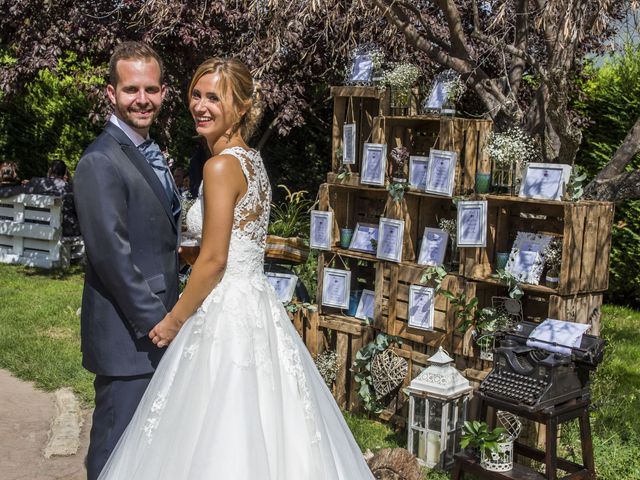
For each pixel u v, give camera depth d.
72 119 11.35
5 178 10.05
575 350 3.51
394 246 4.55
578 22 4.38
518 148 4.11
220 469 2.43
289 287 4.90
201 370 2.65
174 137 10.87
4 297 7.68
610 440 4.36
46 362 5.51
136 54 2.94
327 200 5.01
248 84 2.84
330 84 8.79
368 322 4.80
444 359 4.09
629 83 8.15
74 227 9.80
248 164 2.78
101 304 2.96
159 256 2.99
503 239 4.32
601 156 8.37
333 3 6.06
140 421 2.74
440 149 4.32
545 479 3.52
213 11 7.48
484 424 3.64
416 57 6.77
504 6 4.93
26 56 8.14
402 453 3.61
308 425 2.74
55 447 4.11
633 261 8.41
